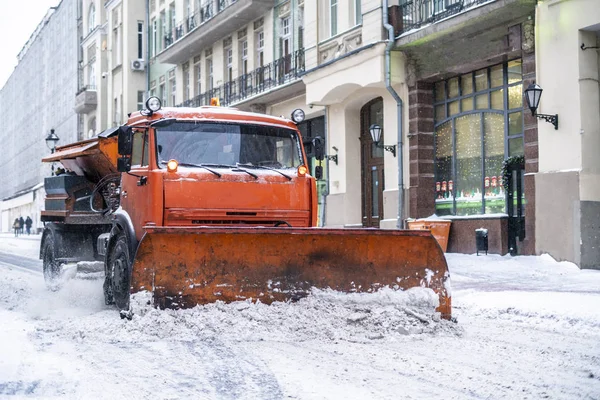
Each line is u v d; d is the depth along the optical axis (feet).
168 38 126.72
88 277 37.55
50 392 18.38
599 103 53.57
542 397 17.76
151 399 17.67
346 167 81.66
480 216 62.90
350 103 80.33
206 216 31.53
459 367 21.22
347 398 17.69
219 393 18.26
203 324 26.50
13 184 287.89
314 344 24.82
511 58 61.05
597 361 22.13
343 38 77.77
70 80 195.42
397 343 25.16
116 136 39.40
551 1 54.49
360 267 28.86
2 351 23.94
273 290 28.04
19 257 84.02
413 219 69.82
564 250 53.26
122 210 33.99
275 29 94.63
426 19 66.28
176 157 32.32
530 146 57.06
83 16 182.29
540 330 28.60
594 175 52.90
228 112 34.19
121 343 25.07
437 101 70.28
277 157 34.12
